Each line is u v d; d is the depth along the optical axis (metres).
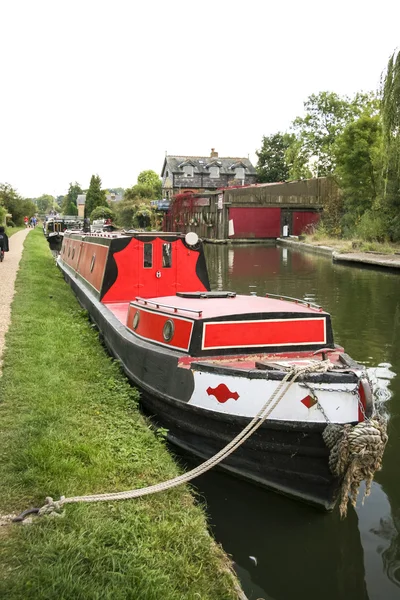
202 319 6.07
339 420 4.98
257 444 5.35
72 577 3.24
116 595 3.15
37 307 11.46
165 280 10.62
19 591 3.10
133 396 6.89
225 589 3.62
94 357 8.30
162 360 6.37
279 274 24.61
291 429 5.09
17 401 5.93
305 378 5.04
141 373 6.93
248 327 6.23
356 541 4.84
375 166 37.84
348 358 6.02
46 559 3.39
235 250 40.47
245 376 5.35
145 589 3.26
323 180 50.84
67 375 7.12
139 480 4.65
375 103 40.84
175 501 4.48
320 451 5.09
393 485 5.85
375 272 25.02
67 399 6.20
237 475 5.69
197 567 3.73
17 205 60.69
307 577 4.39
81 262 14.91
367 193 39.97
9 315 10.42
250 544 4.78
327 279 22.62
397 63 26.38
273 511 5.25
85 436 5.28
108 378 7.34
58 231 41.12
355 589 4.27
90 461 4.79
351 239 39.25
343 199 45.44
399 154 27.36
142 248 10.46
